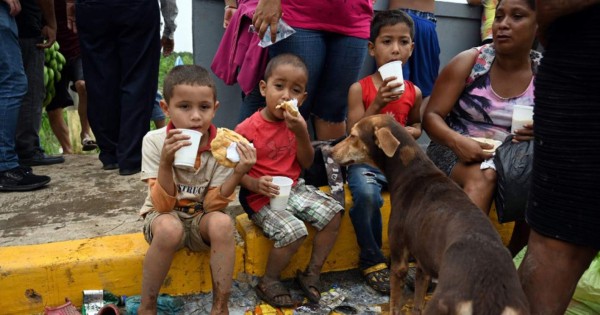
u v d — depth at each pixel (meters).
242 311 2.98
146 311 2.72
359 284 3.34
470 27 5.39
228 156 2.71
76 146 6.91
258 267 3.18
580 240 1.83
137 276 2.97
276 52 3.50
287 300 3.01
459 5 5.26
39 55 4.75
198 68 2.79
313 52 3.54
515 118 3.00
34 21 4.62
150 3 4.18
